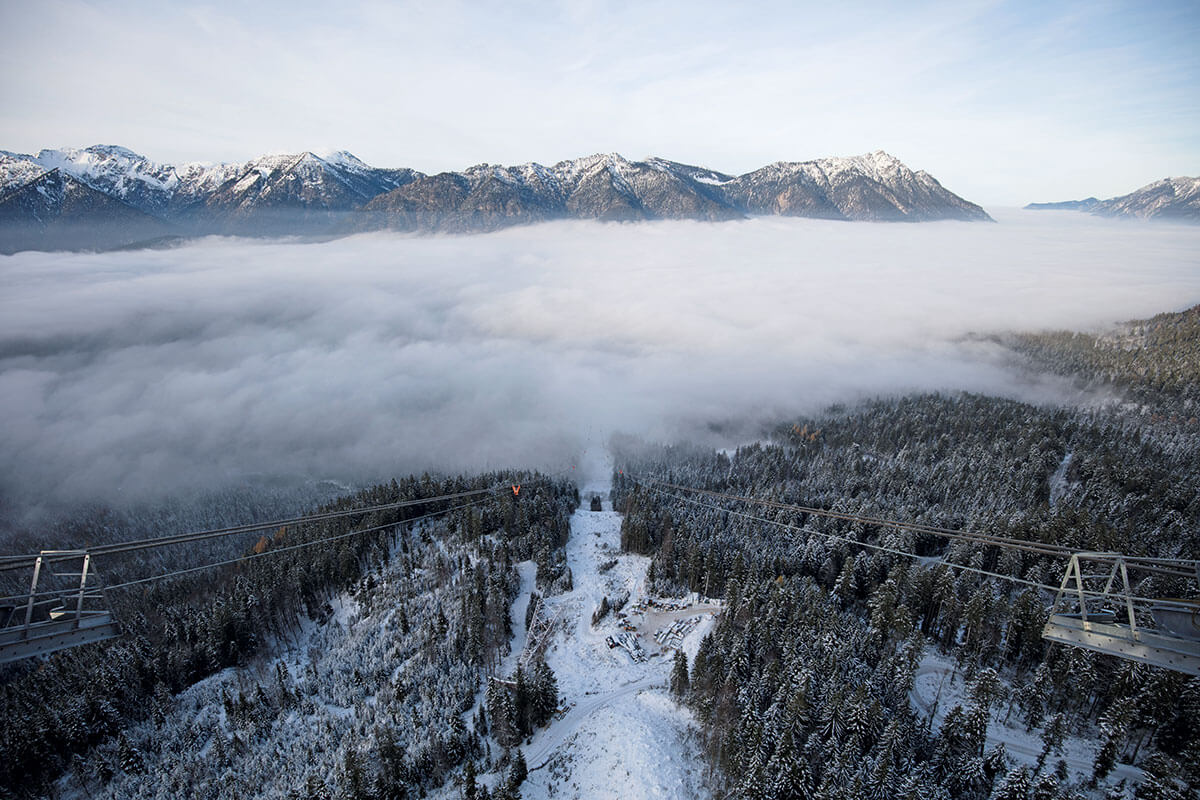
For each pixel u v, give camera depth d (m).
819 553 115.19
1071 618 26.86
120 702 94.19
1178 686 66.62
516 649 102.62
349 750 77.69
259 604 114.12
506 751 78.12
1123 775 66.44
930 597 96.19
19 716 88.12
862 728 65.94
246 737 87.88
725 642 84.19
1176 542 110.00
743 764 64.75
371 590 121.62
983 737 65.88
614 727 76.94
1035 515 120.94
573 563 134.12
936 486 152.38
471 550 131.88
